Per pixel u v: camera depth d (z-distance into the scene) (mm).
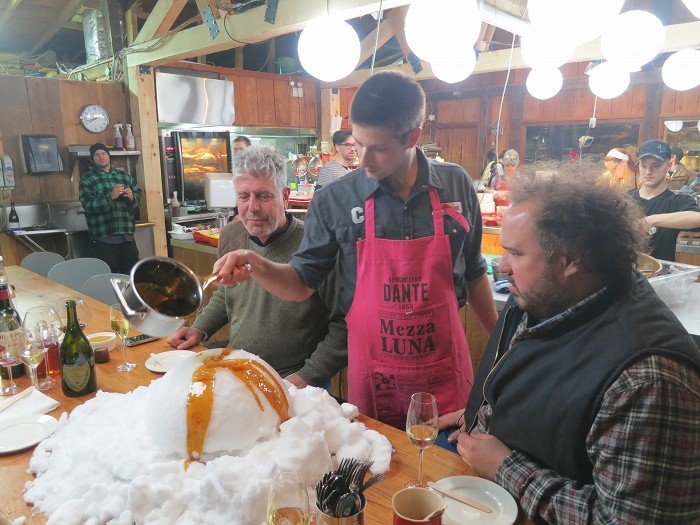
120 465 1022
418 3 1776
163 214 5562
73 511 959
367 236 1620
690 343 952
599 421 930
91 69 5922
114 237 4883
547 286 1034
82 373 1514
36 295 2699
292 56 7137
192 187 5695
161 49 4719
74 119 5160
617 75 3023
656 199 3113
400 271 1583
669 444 859
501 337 1361
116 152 5066
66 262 3166
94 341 1834
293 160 6051
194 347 1929
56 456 1148
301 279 1718
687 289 2209
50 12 5371
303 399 1222
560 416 1008
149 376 1647
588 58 4191
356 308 1656
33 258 3537
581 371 989
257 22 3641
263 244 2014
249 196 1877
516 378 1111
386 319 1605
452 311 1619
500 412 1137
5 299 1828
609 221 982
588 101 6266
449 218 1646
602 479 918
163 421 1056
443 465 1183
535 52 2289
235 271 1471
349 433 1180
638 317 975
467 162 7379
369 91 1408
